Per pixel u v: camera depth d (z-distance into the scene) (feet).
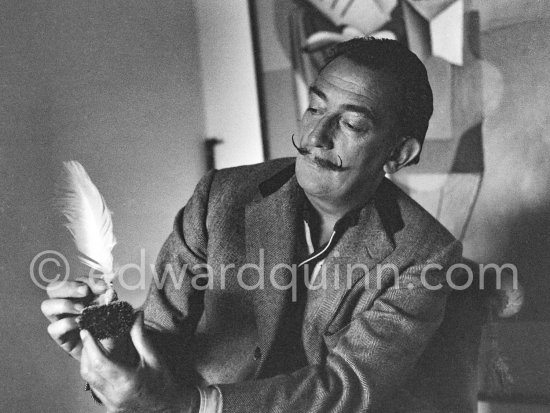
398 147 4.02
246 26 7.25
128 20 6.01
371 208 3.94
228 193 4.10
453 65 6.31
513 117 6.12
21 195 4.48
